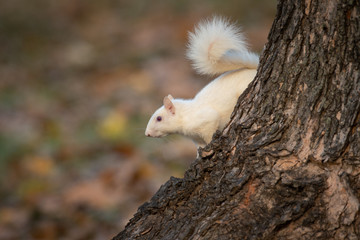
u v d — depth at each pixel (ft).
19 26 66.39
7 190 35.94
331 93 13.88
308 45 14.20
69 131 43.27
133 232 15.97
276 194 14.10
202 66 19.93
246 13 60.80
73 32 67.82
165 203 15.78
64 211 32.24
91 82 53.42
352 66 13.60
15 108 48.14
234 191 14.58
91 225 30.45
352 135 13.64
